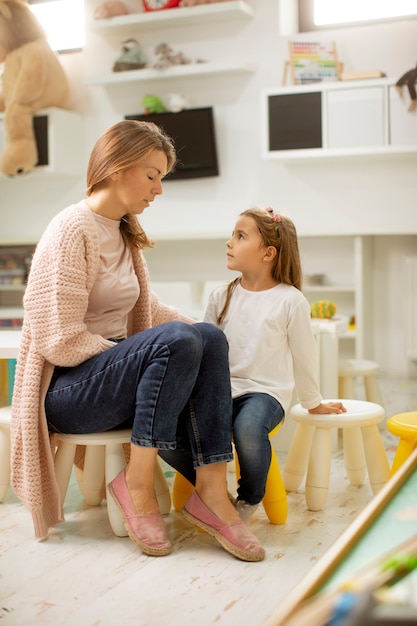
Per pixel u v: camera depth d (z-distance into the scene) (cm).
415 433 149
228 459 143
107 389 142
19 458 151
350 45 373
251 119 397
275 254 169
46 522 150
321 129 360
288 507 170
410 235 381
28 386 148
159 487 163
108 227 157
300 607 56
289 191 394
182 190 415
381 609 51
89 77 409
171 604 119
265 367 165
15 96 400
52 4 434
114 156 151
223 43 398
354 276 388
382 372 389
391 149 349
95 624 112
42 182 439
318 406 169
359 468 185
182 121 401
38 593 124
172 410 140
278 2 385
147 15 392
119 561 138
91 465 169
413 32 363
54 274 144
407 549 63
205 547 145
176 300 379
